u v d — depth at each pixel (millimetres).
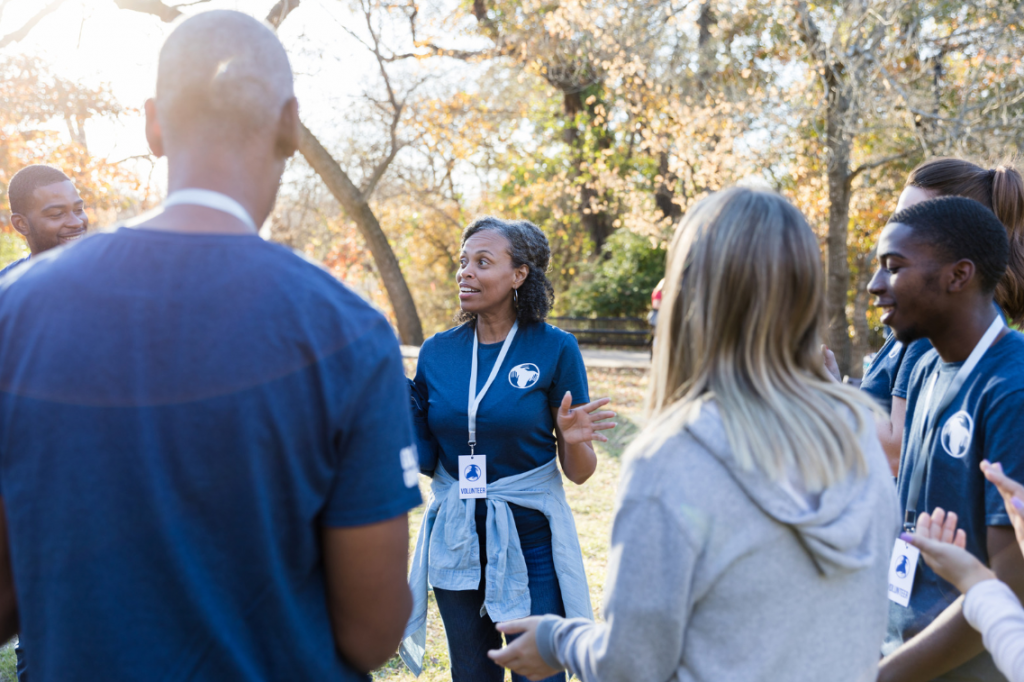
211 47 1036
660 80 12836
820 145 11172
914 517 1536
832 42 9406
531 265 2264
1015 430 1300
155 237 994
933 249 1410
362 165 17828
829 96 10203
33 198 2920
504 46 15758
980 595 1188
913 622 1490
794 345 1139
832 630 1028
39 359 942
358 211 14812
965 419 1397
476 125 17500
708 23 12672
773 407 1057
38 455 937
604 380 11836
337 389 994
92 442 928
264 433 951
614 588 1045
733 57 12586
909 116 9836
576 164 19922
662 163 14992
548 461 2240
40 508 937
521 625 1371
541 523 2211
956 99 10391
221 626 950
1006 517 1292
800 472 1033
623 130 18391
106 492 925
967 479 1388
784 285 1096
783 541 1005
